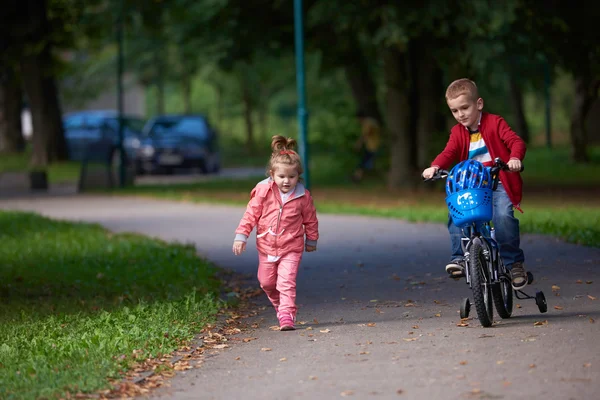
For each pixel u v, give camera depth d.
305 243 9.65
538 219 18.22
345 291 11.73
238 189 33.88
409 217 20.52
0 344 8.77
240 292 12.13
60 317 10.17
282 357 8.01
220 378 7.31
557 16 26.20
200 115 48.59
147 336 8.75
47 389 6.71
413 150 31.55
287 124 95.44
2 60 41.47
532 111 87.81
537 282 11.15
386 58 30.55
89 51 49.66
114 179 38.00
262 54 35.88
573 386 6.39
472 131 8.95
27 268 14.48
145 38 64.88
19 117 52.22
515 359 7.29
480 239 8.77
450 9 25.16
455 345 7.99
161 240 17.73
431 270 13.02
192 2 33.41
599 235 14.81
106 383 7.00
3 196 33.56
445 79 32.56
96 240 17.89
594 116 63.19
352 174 36.06
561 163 46.38
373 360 7.62
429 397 6.32
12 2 40.78
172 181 41.59
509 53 26.11
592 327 8.38
